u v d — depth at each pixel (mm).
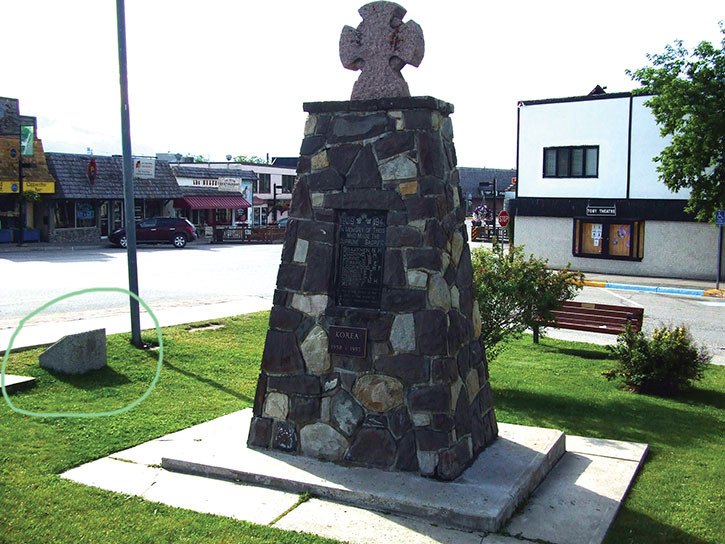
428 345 5973
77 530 5090
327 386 6316
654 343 10141
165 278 22297
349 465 6152
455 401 6102
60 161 36281
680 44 22609
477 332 6875
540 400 9406
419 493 5582
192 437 6922
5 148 33469
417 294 6035
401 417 6047
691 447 7605
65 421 7543
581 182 29469
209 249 36125
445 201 6277
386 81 6410
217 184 46812
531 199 30688
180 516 5344
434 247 6016
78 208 37750
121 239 35219
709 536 5387
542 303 9742
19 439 6922
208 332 12992
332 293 6367
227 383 9609
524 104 30328
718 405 9531
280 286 6535
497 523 5234
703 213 23656
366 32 6500
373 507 5551
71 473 6180
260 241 42406
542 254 30672
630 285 25078
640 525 5531
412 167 6098
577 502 5844
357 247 6320
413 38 6332
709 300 22094
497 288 9664
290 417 6445
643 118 27766
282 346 6496
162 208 42406
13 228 35500
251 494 5781
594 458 7008
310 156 6480
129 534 5055
